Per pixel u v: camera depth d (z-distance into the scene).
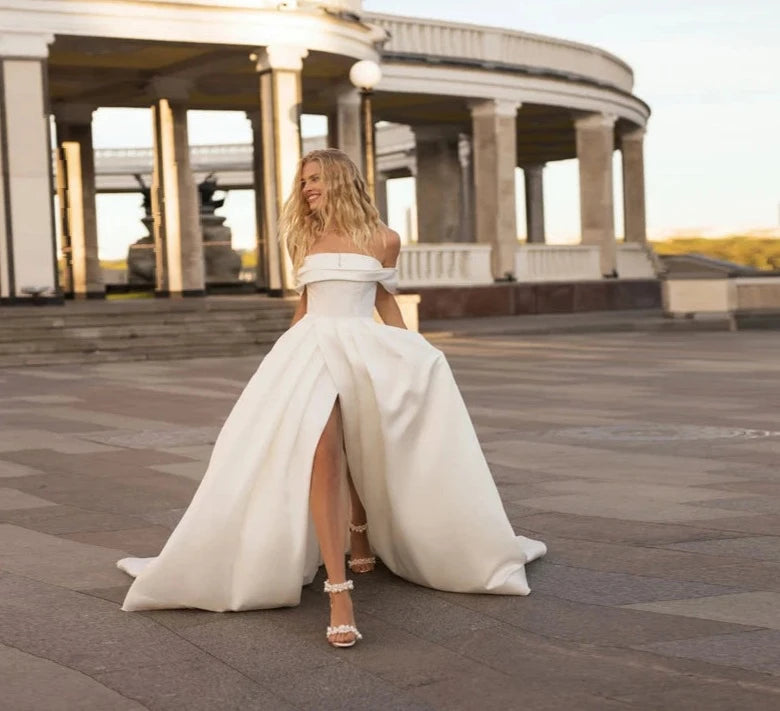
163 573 4.47
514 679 3.68
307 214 4.69
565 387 13.41
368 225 4.64
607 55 35.59
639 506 6.39
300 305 4.84
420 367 4.57
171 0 22.47
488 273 31.05
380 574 5.05
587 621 4.28
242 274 41.75
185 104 28.66
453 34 31.02
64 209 32.38
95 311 20.48
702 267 41.97
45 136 21.56
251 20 23.20
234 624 4.36
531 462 8.01
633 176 38.78
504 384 13.88
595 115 34.66
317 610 4.55
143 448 9.12
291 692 3.60
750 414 10.59
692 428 9.66
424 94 30.59
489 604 4.54
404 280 29.62
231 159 51.91
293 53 23.67
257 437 4.48
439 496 4.61
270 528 4.43
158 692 3.62
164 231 28.95
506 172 31.84
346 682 3.69
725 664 3.76
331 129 29.48
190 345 20.42
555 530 5.83
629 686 3.58
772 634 4.07
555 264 33.06
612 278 34.62
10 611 4.55
